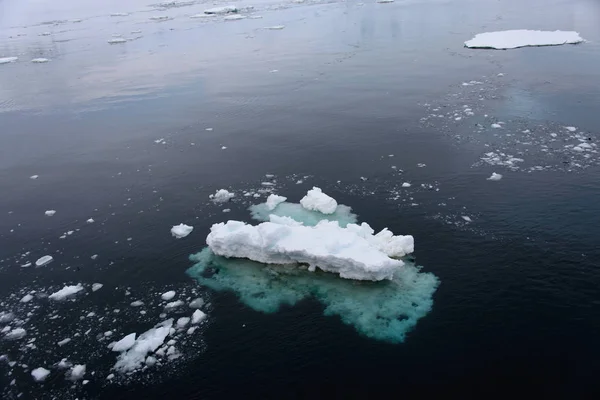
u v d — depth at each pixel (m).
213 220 25.78
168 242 24.22
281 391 15.68
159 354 17.42
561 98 38.09
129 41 76.88
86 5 141.88
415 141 33.00
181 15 105.56
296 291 20.39
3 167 33.84
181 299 20.28
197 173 31.02
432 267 20.83
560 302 18.38
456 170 28.59
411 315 18.48
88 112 43.97
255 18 92.38
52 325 19.36
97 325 19.20
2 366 17.55
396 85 45.31
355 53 58.81
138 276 21.91
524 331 17.28
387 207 25.44
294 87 47.31
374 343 17.33
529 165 28.47
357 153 32.00
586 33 57.84
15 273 22.73
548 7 76.88
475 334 17.36
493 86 42.41
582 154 29.23
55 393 16.28
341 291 20.20
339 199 26.64
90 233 25.44
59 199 29.14
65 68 61.00
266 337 17.94
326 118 38.59
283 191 28.12
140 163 33.03
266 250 21.78
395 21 76.44
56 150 36.16
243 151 33.75
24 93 51.19
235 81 50.72
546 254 20.88
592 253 20.72
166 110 43.19
